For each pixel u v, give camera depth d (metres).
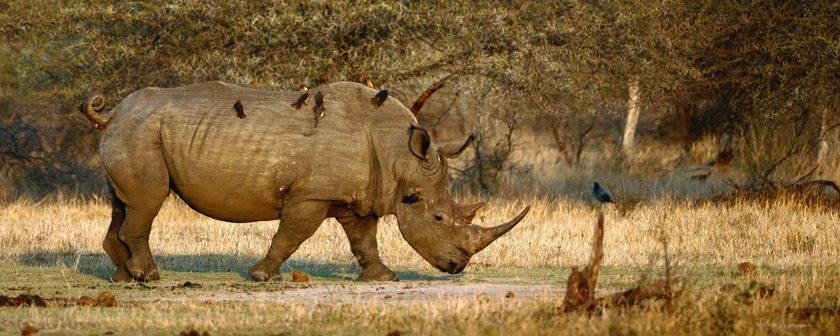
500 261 22.14
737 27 32.38
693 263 21.56
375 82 31.95
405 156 18.16
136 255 18.42
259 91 18.38
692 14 33.53
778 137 39.16
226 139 17.64
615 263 21.62
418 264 22.05
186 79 32.25
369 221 19.11
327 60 31.11
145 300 15.98
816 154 39.22
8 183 35.75
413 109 34.66
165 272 20.23
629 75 32.91
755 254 23.11
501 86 32.56
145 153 17.77
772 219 28.14
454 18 30.80
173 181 18.05
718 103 39.69
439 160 18.23
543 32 31.83
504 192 35.78
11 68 40.22
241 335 12.40
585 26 31.89
